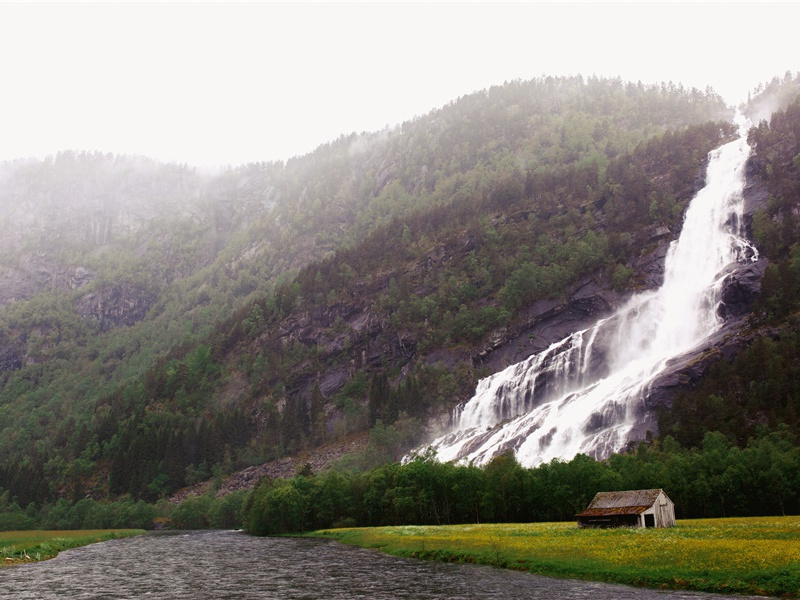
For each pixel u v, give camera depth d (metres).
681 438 133.50
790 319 161.75
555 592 52.97
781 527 77.81
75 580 69.19
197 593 58.88
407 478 122.25
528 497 110.44
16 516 199.38
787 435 118.94
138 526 190.00
